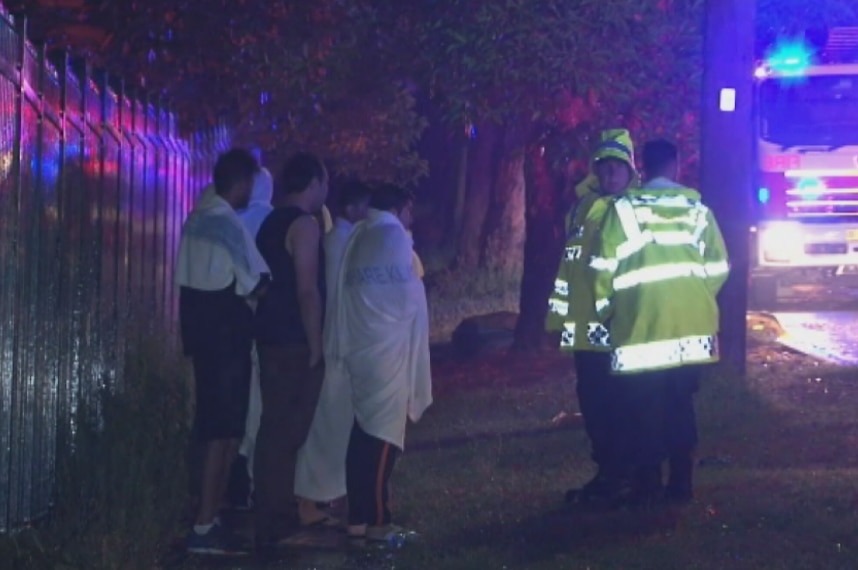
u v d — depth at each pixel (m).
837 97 75.19
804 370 52.84
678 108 54.31
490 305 92.50
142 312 38.47
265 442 29.81
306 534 30.55
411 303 29.73
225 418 28.95
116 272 36.06
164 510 29.28
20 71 26.16
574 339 31.14
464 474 37.28
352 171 63.91
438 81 52.97
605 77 51.56
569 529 29.91
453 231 116.25
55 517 27.97
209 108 53.16
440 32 51.59
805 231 75.62
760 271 76.94
